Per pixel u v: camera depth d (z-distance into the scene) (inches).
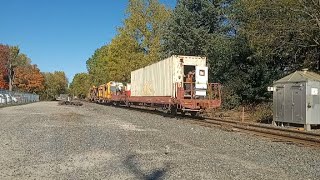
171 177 380.8
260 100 1413.6
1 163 453.1
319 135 674.2
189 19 1850.4
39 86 4783.5
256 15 1249.4
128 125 949.2
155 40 2305.6
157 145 600.4
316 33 1114.1
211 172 405.1
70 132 774.5
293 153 529.3
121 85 2529.5
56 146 585.6
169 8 2384.4
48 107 2089.1
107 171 409.4
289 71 1348.4
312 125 852.0
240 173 399.9
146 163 453.4
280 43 1206.3
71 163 454.6
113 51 2465.6
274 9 1179.3
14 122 1015.0
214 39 1699.1
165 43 1964.8
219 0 1830.7
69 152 531.5
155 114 1386.6
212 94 1176.2
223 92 1485.0
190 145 609.3
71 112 1547.7
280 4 1149.1
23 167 430.6
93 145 596.1
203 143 629.6
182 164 447.5
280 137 676.7
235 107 1476.4
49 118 1173.1
